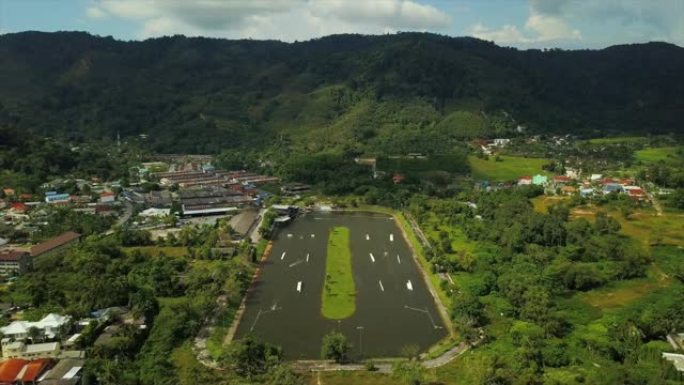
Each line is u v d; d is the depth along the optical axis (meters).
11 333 177.25
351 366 173.38
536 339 178.38
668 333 184.88
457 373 166.62
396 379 163.00
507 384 153.12
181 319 193.12
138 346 182.00
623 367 159.25
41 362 160.12
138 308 198.75
